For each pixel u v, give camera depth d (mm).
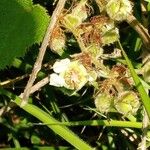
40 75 177
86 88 171
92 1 170
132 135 177
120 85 150
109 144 185
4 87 171
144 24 179
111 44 175
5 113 197
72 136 148
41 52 142
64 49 172
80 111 197
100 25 158
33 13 151
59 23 153
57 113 188
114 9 147
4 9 151
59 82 144
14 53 154
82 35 161
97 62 151
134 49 182
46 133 200
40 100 192
